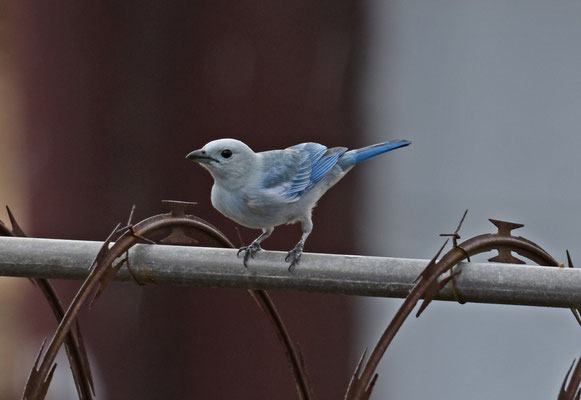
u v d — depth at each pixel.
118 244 6.41
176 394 12.24
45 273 6.61
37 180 12.45
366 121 13.19
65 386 13.22
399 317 5.95
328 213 12.95
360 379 5.92
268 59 12.17
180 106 12.11
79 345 7.36
